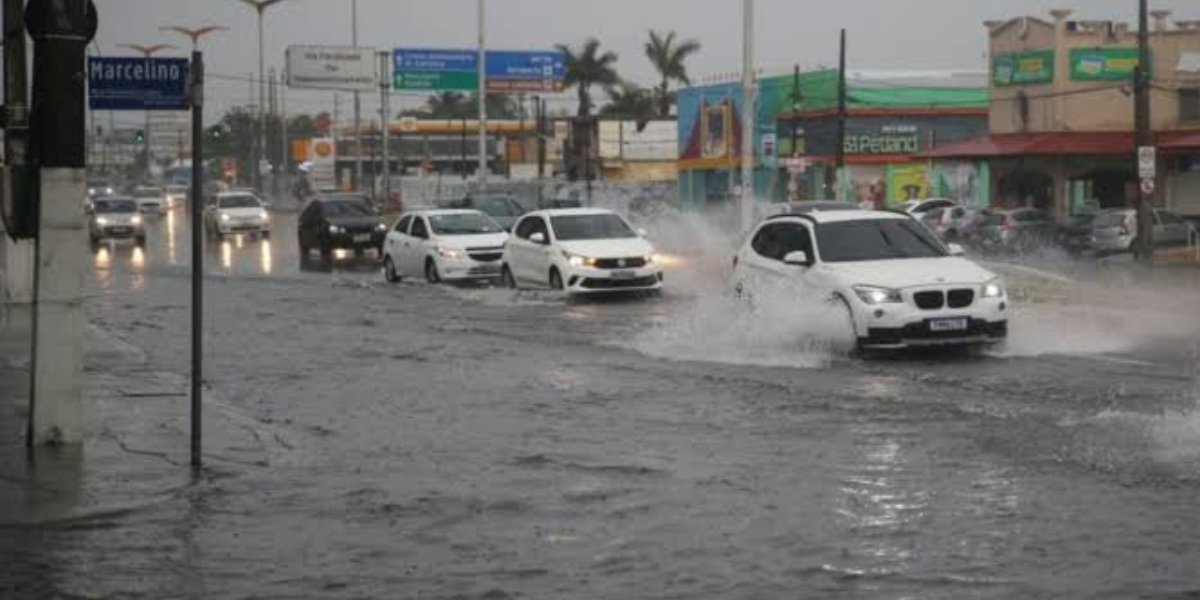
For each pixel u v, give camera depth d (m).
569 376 23.53
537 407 20.22
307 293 44.31
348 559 11.84
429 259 46.72
